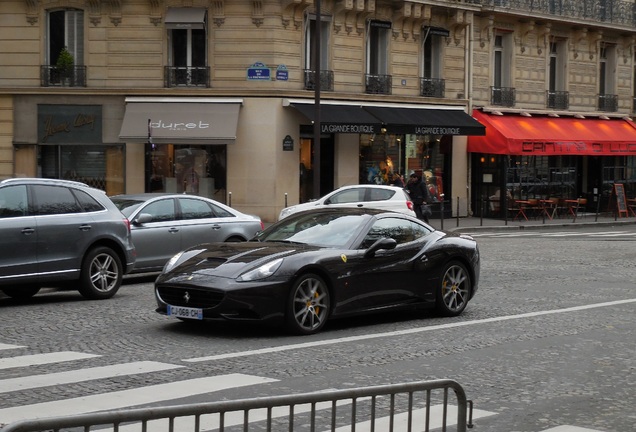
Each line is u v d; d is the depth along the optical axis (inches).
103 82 1403.8
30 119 1414.9
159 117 1381.6
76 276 595.5
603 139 1808.6
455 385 230.4
